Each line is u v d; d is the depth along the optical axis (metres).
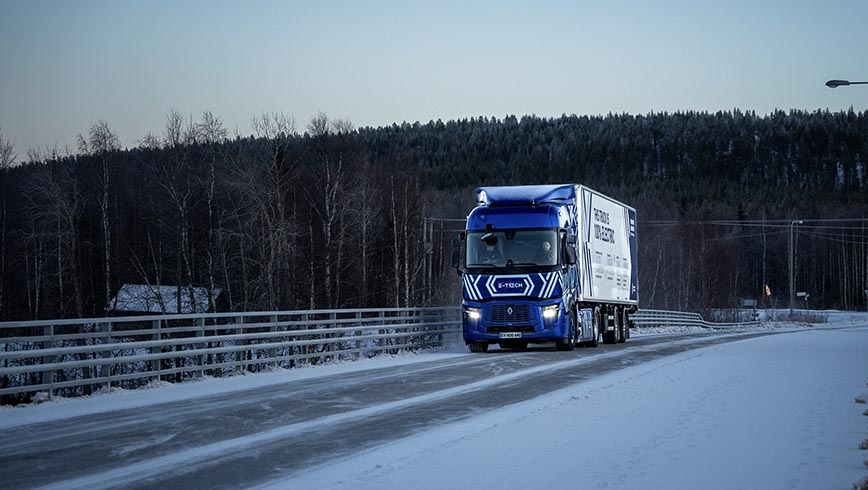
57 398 15.56
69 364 15.95
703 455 10.01
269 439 11.22
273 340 24.56
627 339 37.38
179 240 47.53
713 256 98.88
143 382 23.69
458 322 34.09
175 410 14.14
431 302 55.34
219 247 47.56
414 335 29.72
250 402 15.20
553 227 27.31
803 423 12.54
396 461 9.66
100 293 53.91
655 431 11.80
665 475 8.88
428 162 181.50
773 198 166.12
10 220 52.47
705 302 86.69
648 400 15.27
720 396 15.90
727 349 31.23
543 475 8.88
